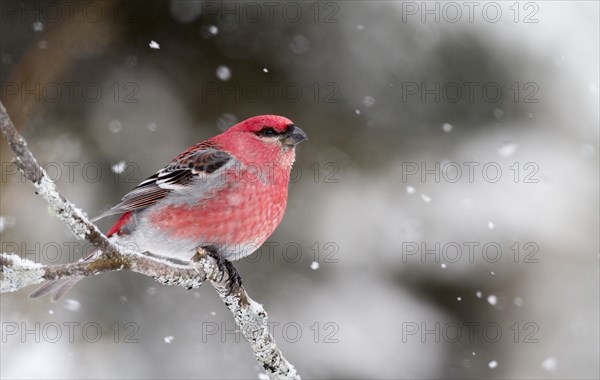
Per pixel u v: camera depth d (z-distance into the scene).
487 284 9.42
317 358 8.72
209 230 6.09
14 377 7.96
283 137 6.25
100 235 4.13
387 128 9.70
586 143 9.80
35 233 8.84
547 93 9.86
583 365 9.10
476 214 9.52
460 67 9.72
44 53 9.44
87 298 8.71
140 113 9.54
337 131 9.67
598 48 9.91
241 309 5.29
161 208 6.14
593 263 9.45
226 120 9.65
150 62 9.70
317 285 9.05
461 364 9.09
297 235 9.23
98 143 9.34
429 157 9.67
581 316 9.28
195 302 8.97
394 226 9.39
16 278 3.85
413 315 9.12
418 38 9.62
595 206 9.62
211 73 9.70
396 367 8.79
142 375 8.39
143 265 4.46
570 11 10.05
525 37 9.84
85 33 9.55
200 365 8.56
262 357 5.34
